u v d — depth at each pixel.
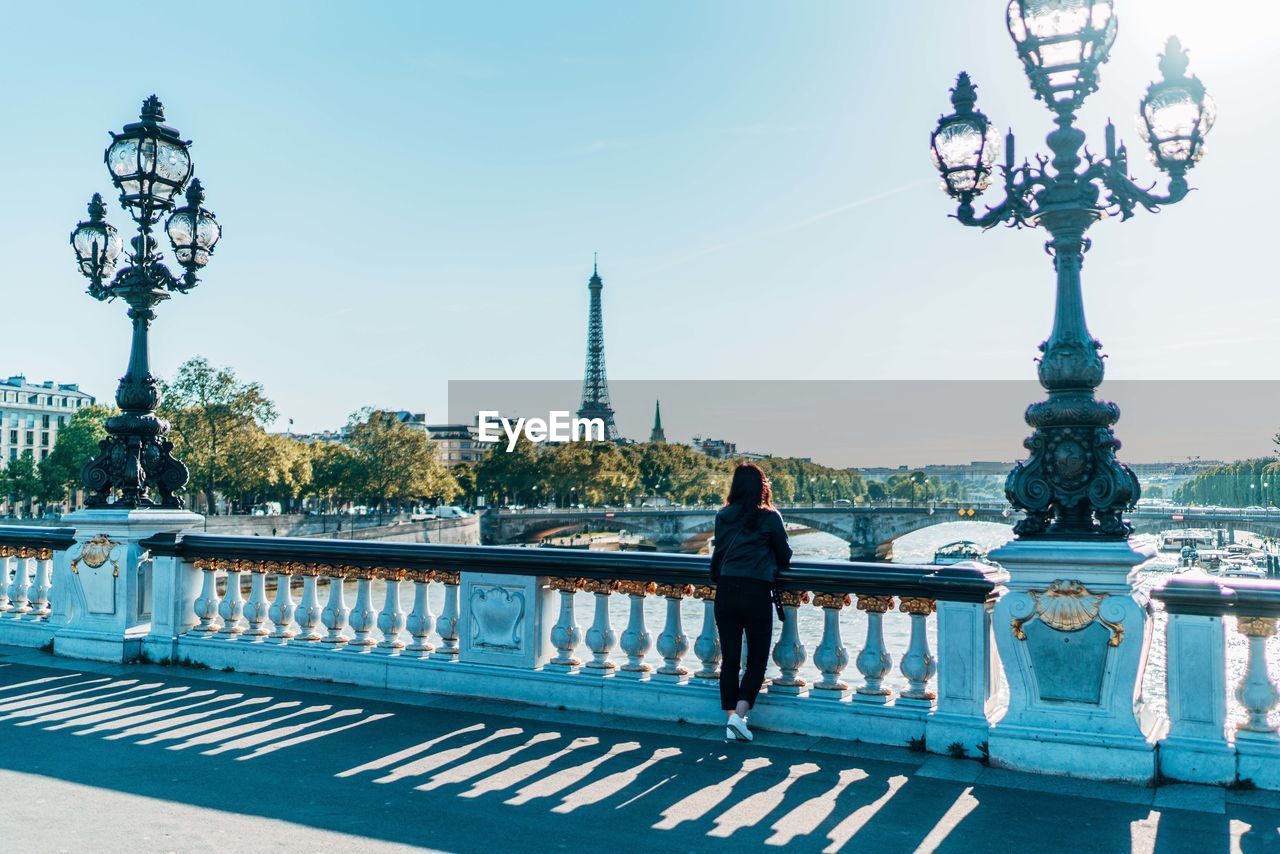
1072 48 7.66
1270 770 7.14
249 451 87.38
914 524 128.62
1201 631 7.38
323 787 7.17
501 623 10.05
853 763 7.84
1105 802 6.94
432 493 135.88
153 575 12.11
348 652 10.83
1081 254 7.86
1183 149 7.59
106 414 128.50
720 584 8.50
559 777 7.45
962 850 6.07
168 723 9.03
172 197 12.43
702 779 7.42
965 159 8.06
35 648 12.76
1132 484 7.64
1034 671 7.76
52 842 6.01
